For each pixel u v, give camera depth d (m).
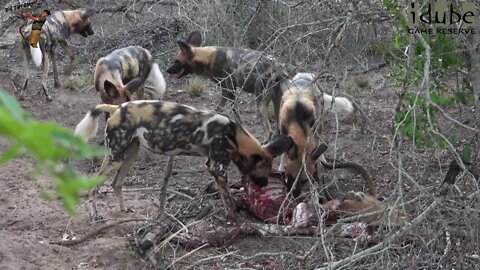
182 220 4.56
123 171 4.62
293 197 4.28
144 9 9.64
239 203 4.77
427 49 2.84
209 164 4.43
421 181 3.78
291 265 3.74
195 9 8.59
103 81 6.05
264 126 5.67
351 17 3.50
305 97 4.81
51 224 4.54
